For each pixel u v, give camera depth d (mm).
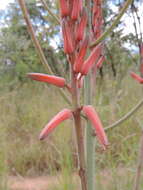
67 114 1295
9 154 4973
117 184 3221
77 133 1364
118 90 5504
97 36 1834
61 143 4074
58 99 6199
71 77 1320
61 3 1296
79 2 1293
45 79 1295
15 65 8289
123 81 5918
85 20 1297
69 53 1308
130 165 3445
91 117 1267
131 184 3182
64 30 1279
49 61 4762
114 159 3889
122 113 4664
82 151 1397
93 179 1792
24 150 5008
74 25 1314
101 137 1214
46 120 5520
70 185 3393
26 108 6223
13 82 8102
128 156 3818
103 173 3592
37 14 6199
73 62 1314
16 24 7828
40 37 4730
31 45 7332
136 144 3719
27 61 7855
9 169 4863
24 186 4320
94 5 1837
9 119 5801
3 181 3967
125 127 4125
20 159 4934
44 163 4840
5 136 5082
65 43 1291
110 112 4672
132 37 3580
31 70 7941
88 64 1286
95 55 1285
